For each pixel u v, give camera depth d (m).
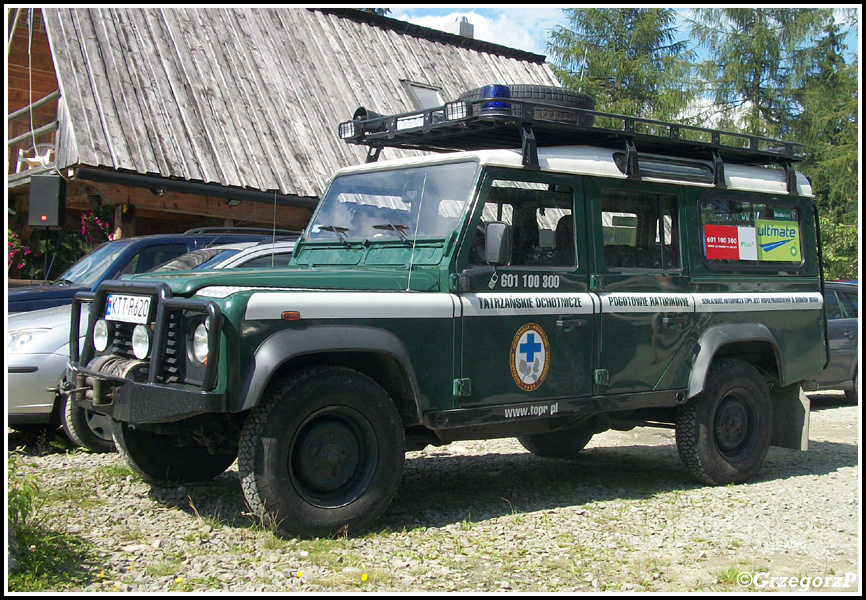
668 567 4.52
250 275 4.85
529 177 5.63
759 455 6.78
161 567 4.19
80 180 12.01
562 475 6.86
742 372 6.67
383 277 5.11
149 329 4.73
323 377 4.70
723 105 25.48
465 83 18.28
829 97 24.62
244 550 4.49
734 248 6.81
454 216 5.37
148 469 5.72
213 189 12.51
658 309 6.17
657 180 6.31
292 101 14.93
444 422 5.11
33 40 14.73
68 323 7.31
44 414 7.06
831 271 22.92
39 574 4.00
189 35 15.02
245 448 4.58
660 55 27.36
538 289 5.59
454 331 5.18
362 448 4.91
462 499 5.91
